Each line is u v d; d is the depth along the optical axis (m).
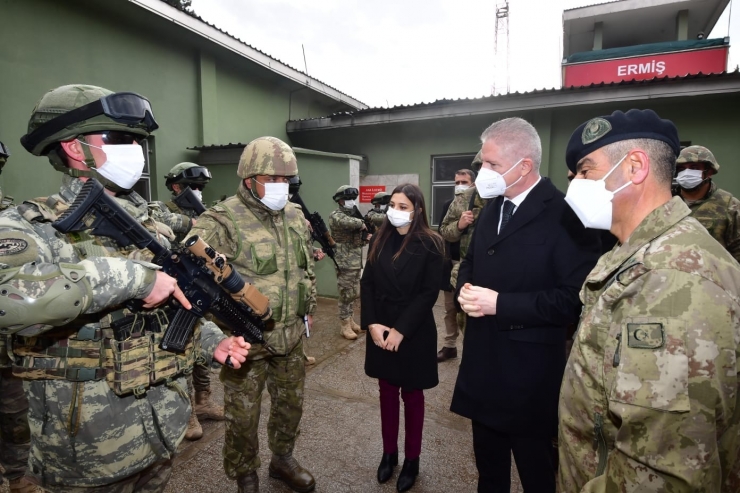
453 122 7.73
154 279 1.21
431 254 2.22
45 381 1.22
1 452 2.11
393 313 2.24
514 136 1.60
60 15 4.92
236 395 2.05
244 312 1.61
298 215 2.38
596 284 1.08
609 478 0.89
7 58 4.43
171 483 2.27
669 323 0.81
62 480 1.27
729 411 0.81
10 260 1.02
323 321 5.44
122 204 1.39
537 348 1.56
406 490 2.24
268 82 8.52
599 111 6.84
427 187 8.06
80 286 1.03
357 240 4.86
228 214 2.09
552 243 1.57
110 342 1.24
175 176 3.81
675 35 11.61
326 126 8.31
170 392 1.45
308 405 3.19
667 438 0.79
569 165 1.20
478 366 1.69
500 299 1.57
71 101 1.24
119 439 1.28
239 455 2.07
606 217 1.09
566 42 12.60
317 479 2.34
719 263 0.84
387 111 7.60
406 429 2.27
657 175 1.01
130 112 1.30
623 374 0.84
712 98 6.21
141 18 5.73
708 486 0.78
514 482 2.35
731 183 6.36
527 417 1.57
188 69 6.73
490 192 1.67
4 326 0.96
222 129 7.44
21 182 4.57
